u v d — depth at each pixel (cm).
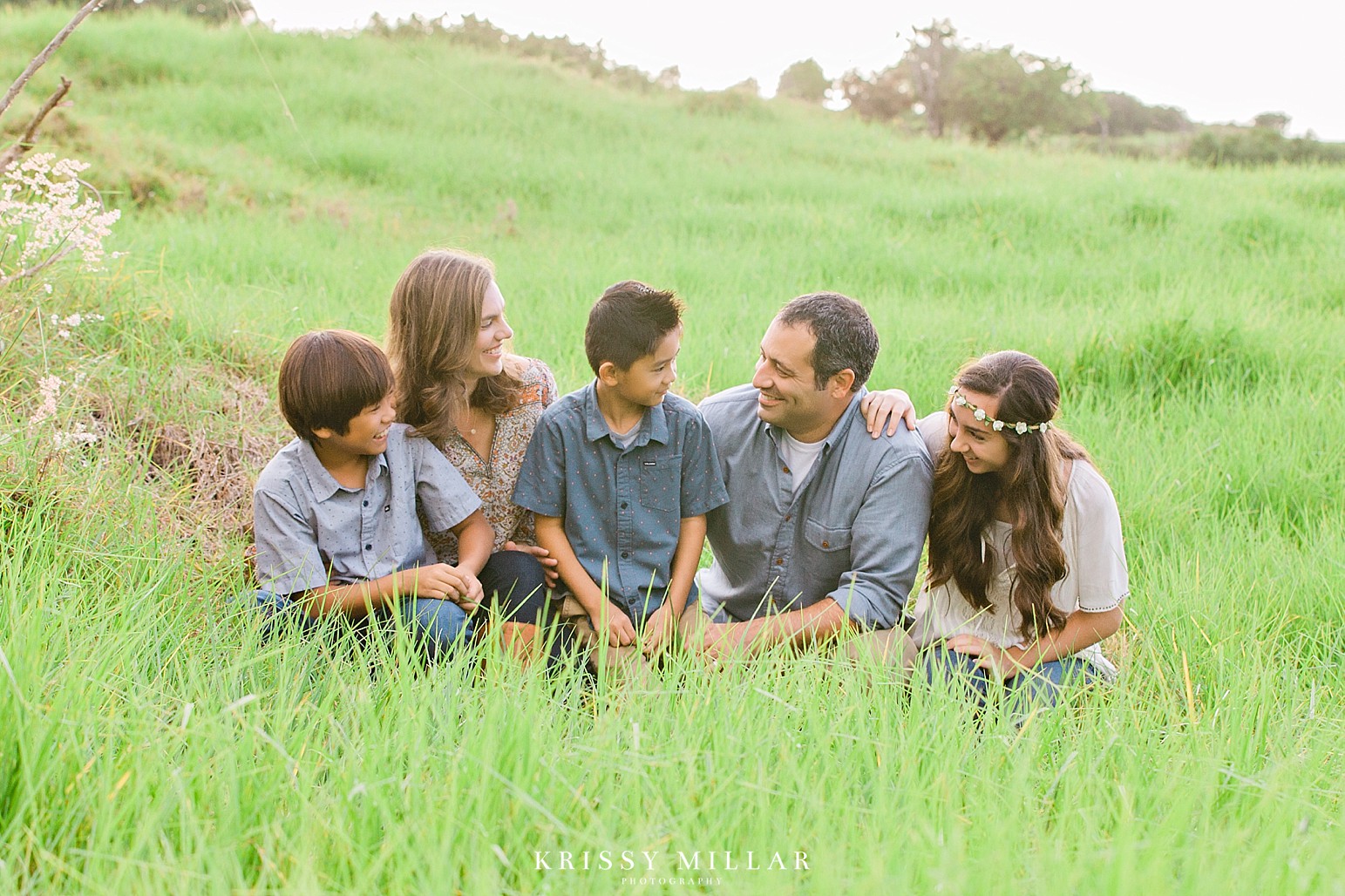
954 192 1326
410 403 370
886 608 360
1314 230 1098
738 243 1063
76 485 368
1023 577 344
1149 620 399
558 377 582
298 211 1011
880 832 231
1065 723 306
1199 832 246
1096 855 219
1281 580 422
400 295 364
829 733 265
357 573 356
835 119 2420
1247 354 666
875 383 612
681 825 230
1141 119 6262
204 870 212
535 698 266
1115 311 747
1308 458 541
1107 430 570
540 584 367
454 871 207
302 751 246
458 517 370
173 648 306
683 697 290
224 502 421
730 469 384
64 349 438
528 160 1474
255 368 508
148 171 971
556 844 228
